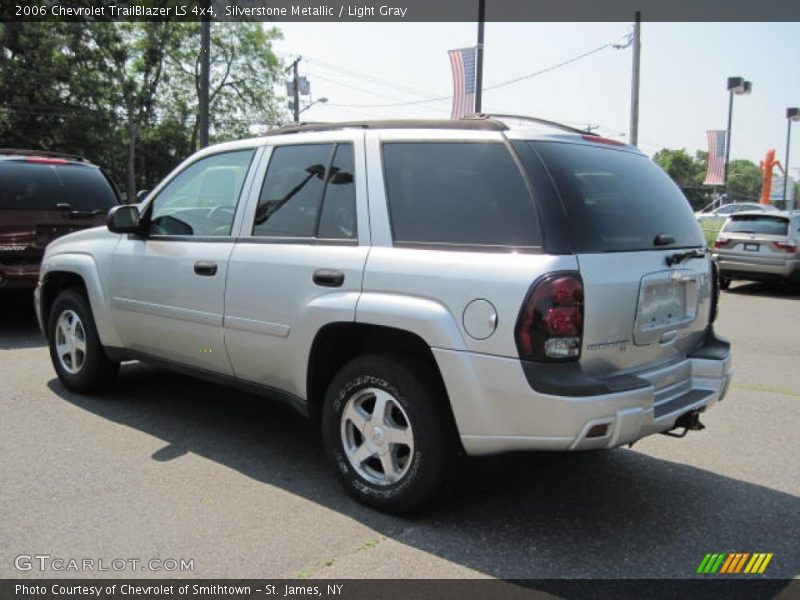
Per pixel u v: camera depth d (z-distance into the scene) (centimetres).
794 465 459
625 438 324
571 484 420
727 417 564
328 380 412
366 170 387
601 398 312
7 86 3778
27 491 393
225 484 408
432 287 342
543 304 313
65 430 492
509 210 337
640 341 352
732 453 479
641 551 342
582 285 320
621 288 336
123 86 4234
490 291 324
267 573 314
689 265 390
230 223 450
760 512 387
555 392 311
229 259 436
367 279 366
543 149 350
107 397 572
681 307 387
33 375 638
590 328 324
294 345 399
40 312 608
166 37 4262
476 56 1516
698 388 390
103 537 343
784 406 598
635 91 2084
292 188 422
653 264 359
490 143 354
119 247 523
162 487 402
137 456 448
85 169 916
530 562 329
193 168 490
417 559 329
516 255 327
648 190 392
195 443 473
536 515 378
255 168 445
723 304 1269
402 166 377
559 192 335
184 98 4588
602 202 353
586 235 333
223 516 367
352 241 382
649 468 449
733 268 1415
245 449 464
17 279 819
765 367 757
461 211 351
